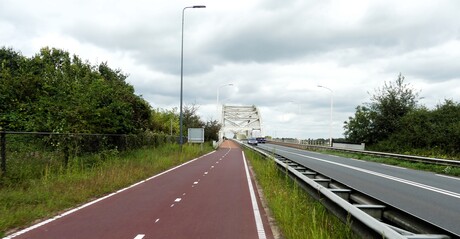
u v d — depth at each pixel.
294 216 7.30
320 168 22.45
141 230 7.12
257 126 113.44
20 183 11.31
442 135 34.28
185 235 6.79
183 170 20.11
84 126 18.56
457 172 20.30
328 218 7.46
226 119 117.56
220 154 40.66
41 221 7.81
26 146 14.16
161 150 30.44
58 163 14.55
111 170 15.38
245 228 7.39
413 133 37.88
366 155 35.09
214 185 13.94
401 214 5.35
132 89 31.95
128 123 23.80
